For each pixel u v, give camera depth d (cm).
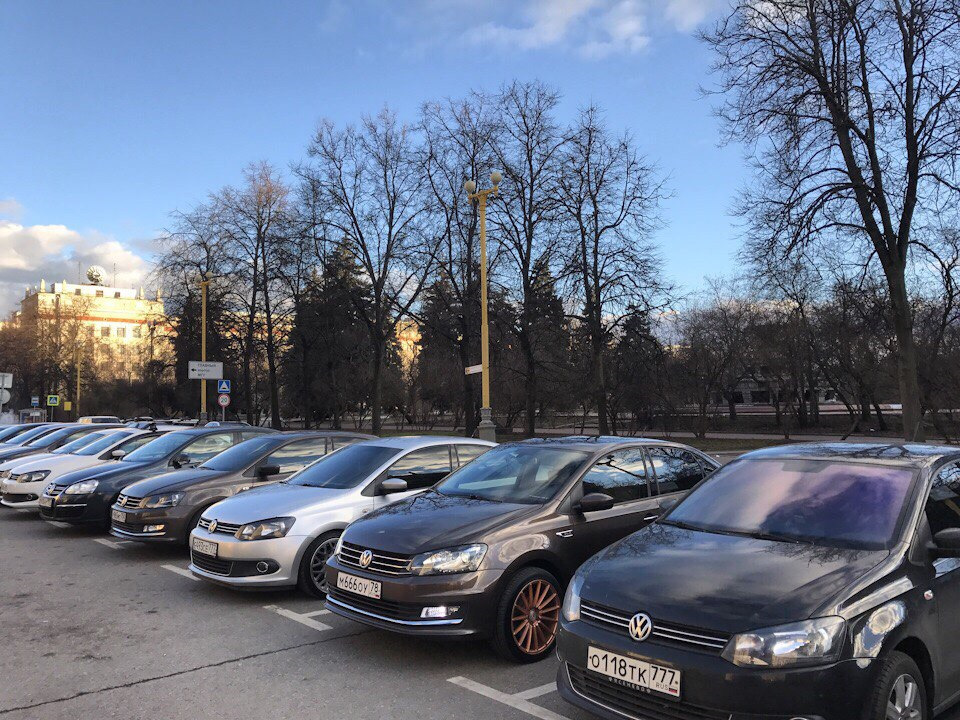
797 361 3603
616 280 2538
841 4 1719
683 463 639
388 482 680
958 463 433
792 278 1998
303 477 750
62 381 6675
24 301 11681
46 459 1238
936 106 1655
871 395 3456
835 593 319
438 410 5800
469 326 2911
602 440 620
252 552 632
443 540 478
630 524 557
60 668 484
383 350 3441
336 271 3150
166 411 5544
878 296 1997
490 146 2738
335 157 3019
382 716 401
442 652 512
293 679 461
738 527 412
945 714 381
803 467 445
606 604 351
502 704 417
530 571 491
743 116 1842
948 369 2508
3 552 906
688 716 309
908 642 332
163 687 448
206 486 834
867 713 298
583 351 2939
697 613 321
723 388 4475
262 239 3534
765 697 295
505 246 2681
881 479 407
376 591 474
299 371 4297
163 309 3884
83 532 1058
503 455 623
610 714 333
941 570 358
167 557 868
